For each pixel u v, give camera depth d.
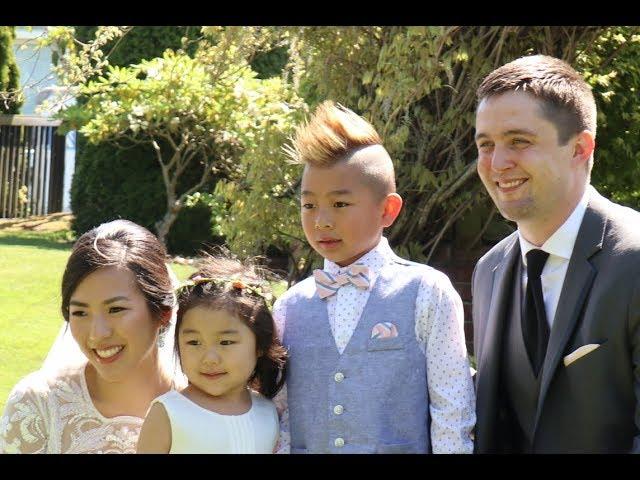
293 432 2.57
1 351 5.78
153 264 2.50
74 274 2.44
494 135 2.36
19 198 12.20
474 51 4.24
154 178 9.68
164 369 2.69
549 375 2.35
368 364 2.47
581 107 2.36
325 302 2.60
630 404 2.31
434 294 2.49
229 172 8.40
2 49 11.94
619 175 5.53
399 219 4.53
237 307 2.52
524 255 2.48
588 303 2.32
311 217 2.57
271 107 5.18
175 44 9.70
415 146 4.45
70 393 2.54
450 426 2.41
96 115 8.77
